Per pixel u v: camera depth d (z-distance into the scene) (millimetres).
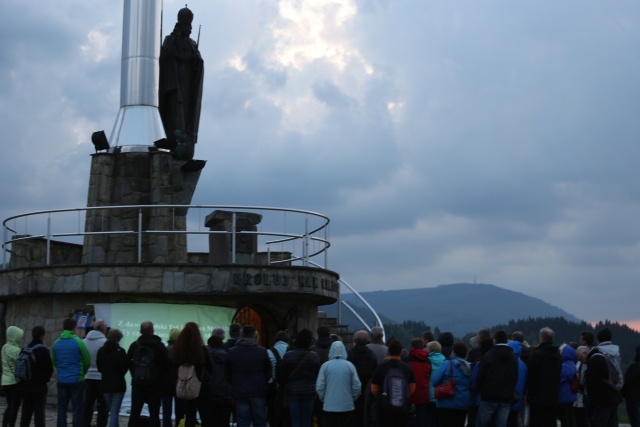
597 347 18391
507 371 16672
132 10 27516
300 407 16578
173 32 27578
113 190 26031
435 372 17250
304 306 25062
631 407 18969
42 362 17500
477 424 16922
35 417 17516
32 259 26656
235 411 17453
